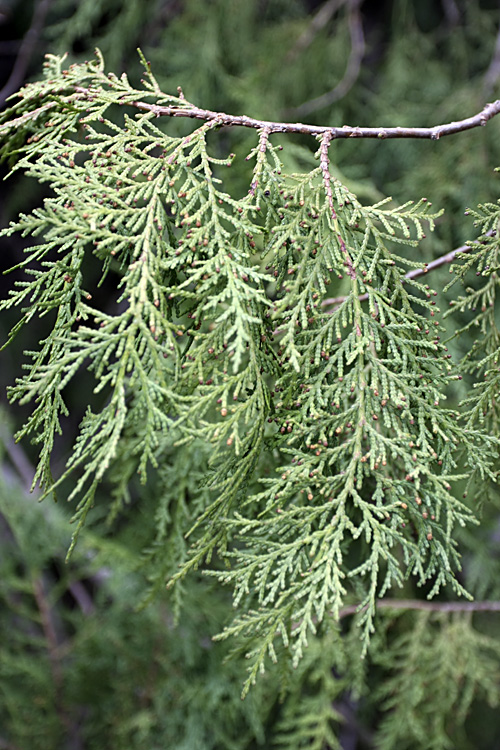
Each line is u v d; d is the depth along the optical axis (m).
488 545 3.40
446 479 1.40
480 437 1.46
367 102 4.41
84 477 1.23
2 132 1.60
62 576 4.18
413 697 3.03
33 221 1.33
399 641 3.12
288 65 4.30
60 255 5.00
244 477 1.45
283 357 1.41
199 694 3.15
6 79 4.90
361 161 4.26
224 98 4.19
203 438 1.34
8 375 5.12
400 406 1.38
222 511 1.44
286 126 1.55
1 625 3.75
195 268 1.43
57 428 1.36
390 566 1.38
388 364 1.43
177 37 4.25
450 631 3.07
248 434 1.43
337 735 4.04
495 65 3.82
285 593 1.39
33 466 4.94
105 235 1.34
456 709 3.48
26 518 3.82
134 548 3.30
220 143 4.02
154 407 1.28
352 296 1.45
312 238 1.45
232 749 3.12
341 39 4.44
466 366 1.71
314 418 1.40
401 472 1.72
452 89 4.33
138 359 1.29
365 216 1.49
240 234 1.45
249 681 1.40
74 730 3.69
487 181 3.56
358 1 4.40
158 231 1.51
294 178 1.51
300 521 1.42
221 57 4.34
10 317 5.18
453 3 4.42
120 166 1.46
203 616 3.31
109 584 3.59
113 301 4.66
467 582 3.21
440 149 3.91
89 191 1.39
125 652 3.39
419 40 4.42
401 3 4.41
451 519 1.40
